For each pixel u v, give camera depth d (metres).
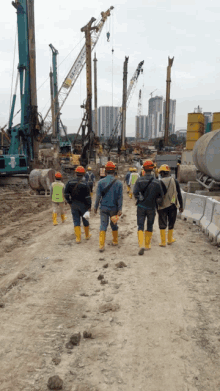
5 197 15.18
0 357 2.58
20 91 23.91
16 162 19.83
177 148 51.16
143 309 3.40
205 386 2.20
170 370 2.38
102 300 3.66
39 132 23.94
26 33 22.81
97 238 6.96
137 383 2.24
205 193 10.79
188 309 3.39
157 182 5.43
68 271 4.76
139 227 5.68
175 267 4.81
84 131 39.31
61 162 37.28
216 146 10.43
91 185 15.10
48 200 15.05
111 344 2.74
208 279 4.28
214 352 2.59
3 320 3.23
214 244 6.00
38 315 3.32
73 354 2.60
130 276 4.44
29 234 7.77
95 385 2.22
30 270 4.88
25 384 2.25
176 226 7.83
